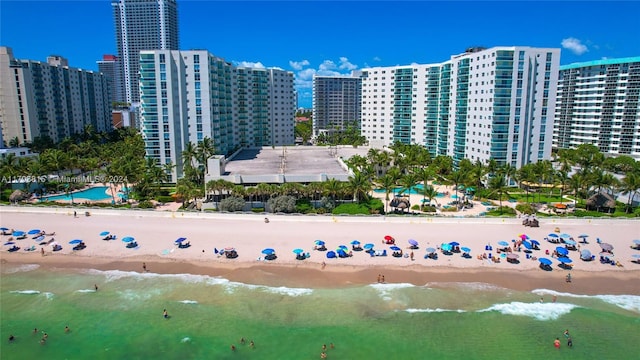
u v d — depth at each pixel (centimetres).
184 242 8081
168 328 5772
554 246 7912
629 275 6981
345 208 9756
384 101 19288
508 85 13275
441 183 13938
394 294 6462
